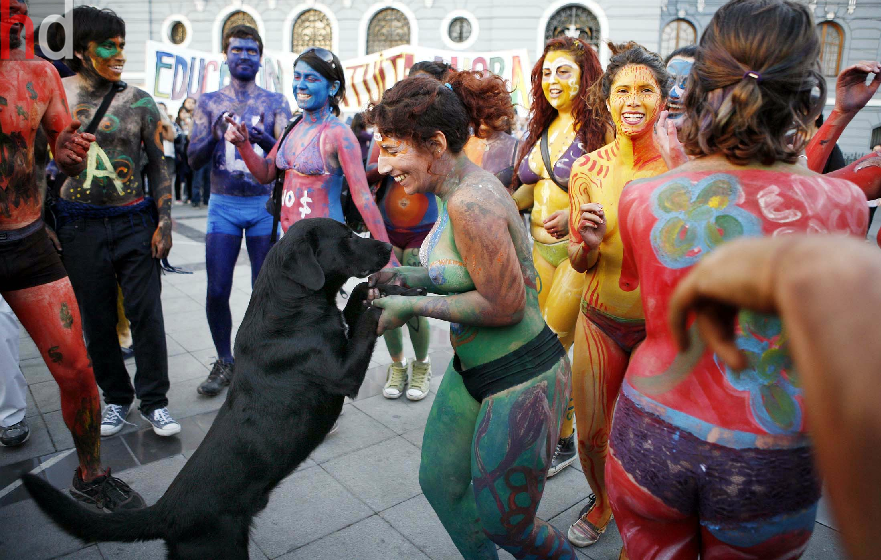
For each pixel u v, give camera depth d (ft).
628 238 4.73
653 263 4.35
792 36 3.86
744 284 1.43
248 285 22.00
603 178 7.54
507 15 77.61
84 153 8.35
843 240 1.26
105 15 10.27
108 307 11.02
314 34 82.89
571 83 9.71
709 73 4.14
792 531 4.03
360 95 31.17
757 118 4.00
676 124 6.20
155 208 11.26
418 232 12.41
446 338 17.15
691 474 4.07
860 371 1.04
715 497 4.03
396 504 9.32
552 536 6.07
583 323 7.81
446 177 5.86
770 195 4.02
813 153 7.29
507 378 5.63
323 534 8.59
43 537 8.45
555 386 5.76
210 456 6.35
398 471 10.23
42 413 12.17
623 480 4.50
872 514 1.00
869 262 1.15
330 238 7.16
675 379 4.17
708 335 2.07
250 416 6.45
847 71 6.86
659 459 4.20
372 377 14.16
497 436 5.59
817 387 1.10
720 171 4.23
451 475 6.21
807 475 3.94
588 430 7.86
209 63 30.32
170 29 83.05
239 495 6.29
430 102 5.52
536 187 10.53
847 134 72.54
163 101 30.37
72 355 8.26
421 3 79.25
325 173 10.73
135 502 8.94
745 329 3.92
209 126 12.57
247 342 6.78
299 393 6.50
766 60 3.89
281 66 30.09
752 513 3.97
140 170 11.03
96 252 10.61
